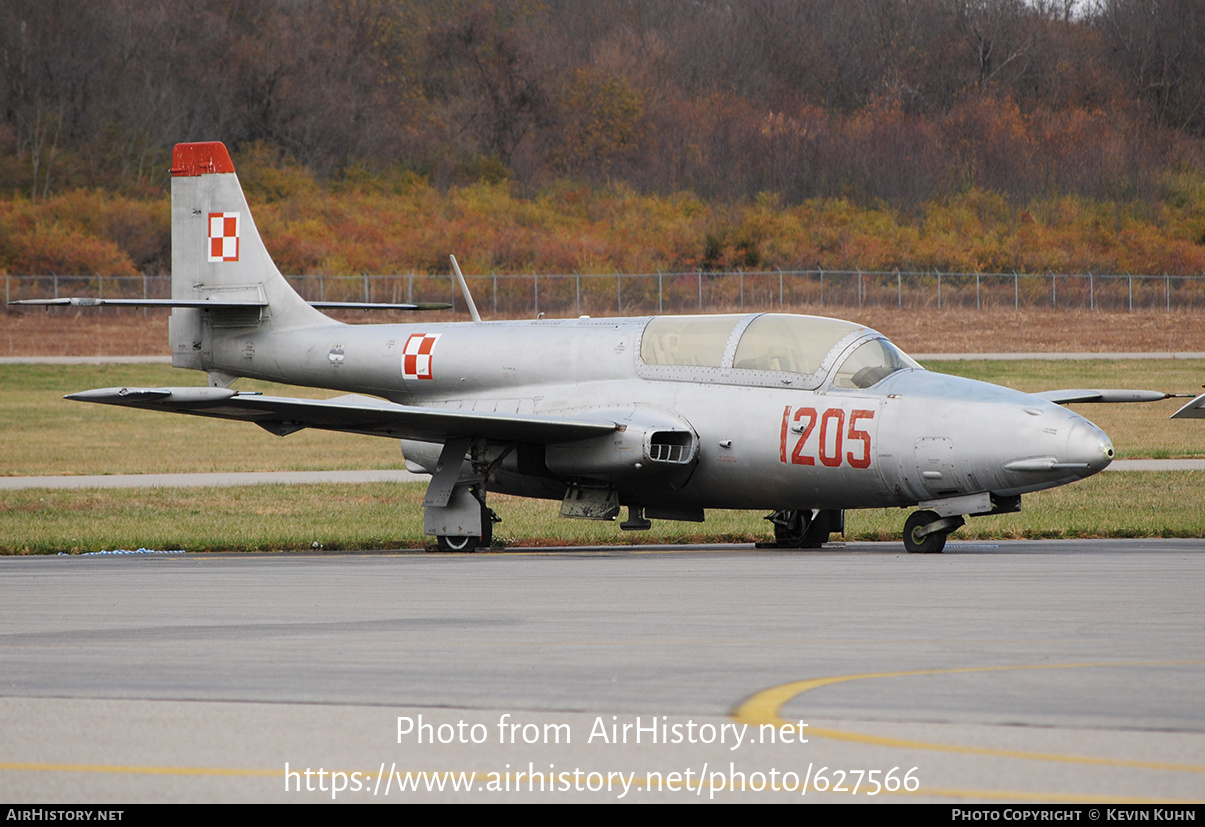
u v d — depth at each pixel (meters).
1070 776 17.62
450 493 56.75
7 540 58.50
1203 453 102.12
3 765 18.78
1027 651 26.73
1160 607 33.19
